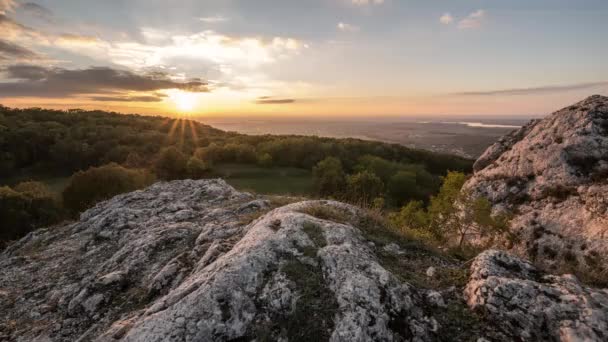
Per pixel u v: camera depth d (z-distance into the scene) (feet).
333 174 155.74
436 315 14.83
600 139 41.42
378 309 14.06
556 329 13.08
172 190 46.24
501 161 54.34
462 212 37.27
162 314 13.83
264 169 237.45
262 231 19.52
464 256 24.34
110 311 17.80
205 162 222.69
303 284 15.53
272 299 14.69
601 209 34.71
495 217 36.60
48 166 213.05
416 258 20.79
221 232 23.68
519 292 14.65
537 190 44.34
